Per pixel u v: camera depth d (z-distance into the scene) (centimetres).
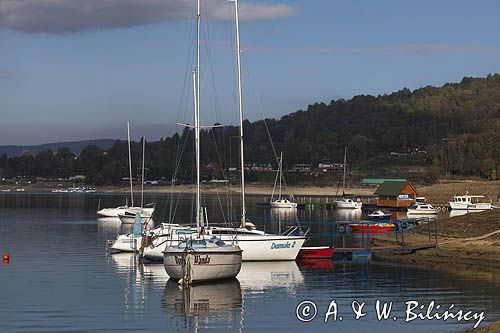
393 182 13388
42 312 3056
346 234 6856
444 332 2717
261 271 4206
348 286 3703
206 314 3023
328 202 15500
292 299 3353
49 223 8938
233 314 3031
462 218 6303
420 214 10931
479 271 4244
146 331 2725
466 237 5694
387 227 7331
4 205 14975
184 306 3180
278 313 3048
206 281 3684
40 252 5356
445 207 12469
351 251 4981
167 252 3744
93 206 14525
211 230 4550
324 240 6178
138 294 3466
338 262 4666
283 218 10100
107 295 3444
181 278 3675
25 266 4516
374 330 2766
